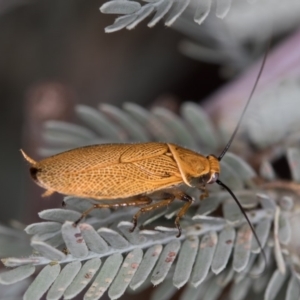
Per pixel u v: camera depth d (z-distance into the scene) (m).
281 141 0.10
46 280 0.09
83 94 0.12
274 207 0.09
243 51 0.11
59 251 0.09
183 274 0.09
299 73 0.11
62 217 0.09
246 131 0.11
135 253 0.09
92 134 0.10
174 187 0.09
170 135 0.10
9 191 0.12
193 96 0.12
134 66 0.12
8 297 0.10
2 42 0.12
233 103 0.11
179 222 0.09
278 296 0.09
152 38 0.12
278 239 0.09
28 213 0.11
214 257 0.09
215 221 0.09
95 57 0.12
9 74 0.12
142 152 0.09
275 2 0.10
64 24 0.12
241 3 0.10
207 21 0.11
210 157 0.10
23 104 0.12
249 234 0.09
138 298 0.11
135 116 0.10
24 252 0.09
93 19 0.12
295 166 0.10
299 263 0.09
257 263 0.09
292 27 0.11
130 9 0.08
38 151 0.10
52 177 0.09
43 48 0.12
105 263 0.09
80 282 0.09
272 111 0.10
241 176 0.10
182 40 0.12
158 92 0.12
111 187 0.09
